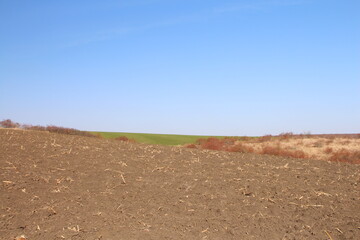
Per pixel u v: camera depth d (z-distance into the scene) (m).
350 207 8.21
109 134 32.06
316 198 8.72
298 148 21.80
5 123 18.77
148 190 8.92
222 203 8.27
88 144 13.59
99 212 7.53
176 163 11.52
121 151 12.76
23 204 7.67
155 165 11.09
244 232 6.95
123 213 7.57
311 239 6.77
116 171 10.14
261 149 20.70
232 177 10.20
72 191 8.55
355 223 7.36
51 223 6.96
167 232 6.80
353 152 19.78
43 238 6.39
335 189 9.45
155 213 7.64
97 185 9.05
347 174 11.05
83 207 7.75
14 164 9.95
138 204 8.07
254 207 8.10
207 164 11.62
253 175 10.47
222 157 12.91
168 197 8.52
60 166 10.23
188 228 7.02
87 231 6.70
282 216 7.70
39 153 11.32
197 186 9.32
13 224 6.83
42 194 8.24
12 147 11.72
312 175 10.77
